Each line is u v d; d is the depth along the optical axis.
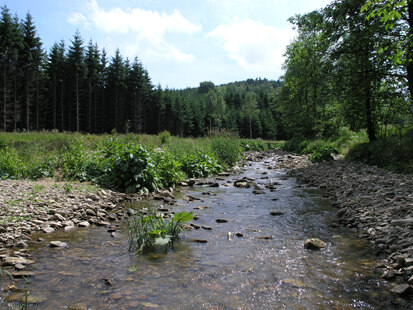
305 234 5.01
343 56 14.46
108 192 7.73
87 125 48.03
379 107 14.59
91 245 4.41
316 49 15.55
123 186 8.47
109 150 9.94
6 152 9.98
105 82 52.28
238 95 107.06
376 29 12.40
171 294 3.00
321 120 27.11
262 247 4.39
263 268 3.65
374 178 9.08
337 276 3.41
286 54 28.77
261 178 12.06
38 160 9.78
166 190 8.59
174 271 3.55
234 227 5.42
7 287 3.08
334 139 23.89
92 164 9.51
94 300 2.85
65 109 46.34
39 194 6.73
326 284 3.22
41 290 3.03
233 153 16.70
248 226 5.48
